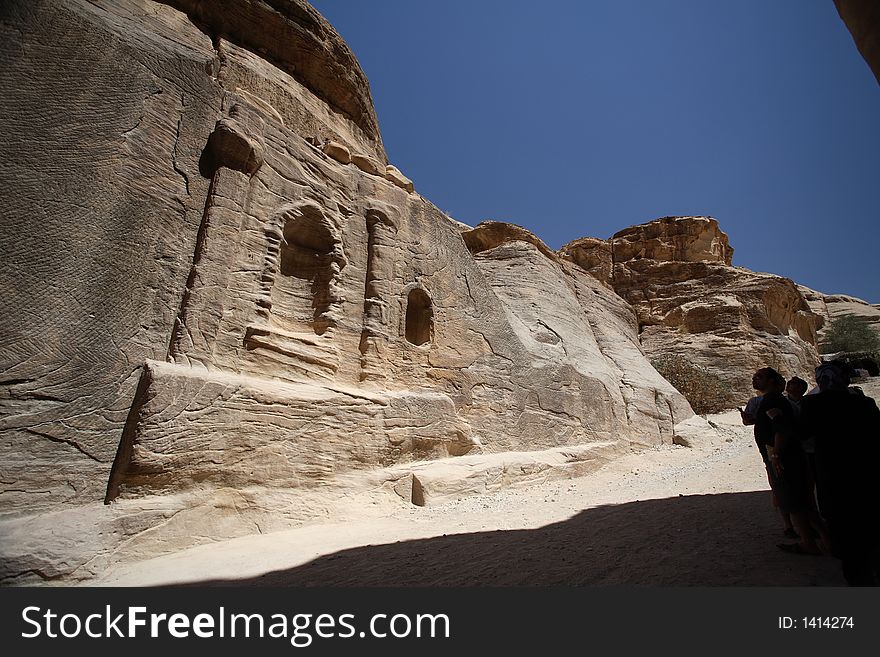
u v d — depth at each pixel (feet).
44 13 21.52
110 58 22.71
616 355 61.26
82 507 17.33
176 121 24.56
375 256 33.32
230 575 15.35
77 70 21.52
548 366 45.09
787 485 13.91
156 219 22.43
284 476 22.95
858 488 10.12
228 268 24.39
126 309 20.51
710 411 71.46
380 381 30.86
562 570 13.44
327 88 45.52
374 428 27.91
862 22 9.34
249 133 26.84
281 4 41.50
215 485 20.54
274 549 18.29
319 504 23.34
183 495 19.44
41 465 17.01
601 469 42.29
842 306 141.38
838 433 10.61
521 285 55.93
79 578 14.99
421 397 31.86
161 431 19.20
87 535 16.05
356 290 31.94
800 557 13.25
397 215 35.86
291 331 28.45
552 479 36.50
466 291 40.40
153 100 23.73
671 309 93.86
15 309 17.57
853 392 11.16
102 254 20.15
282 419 23.52
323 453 24.89
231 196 25.38
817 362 89.81
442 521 23.27
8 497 16.14
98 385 18.94
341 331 29.94
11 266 17.81
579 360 50.88
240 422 21.88
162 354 21.33
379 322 31.91
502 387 39.60
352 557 16.93
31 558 14.49
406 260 35.73
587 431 46.01
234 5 39.04
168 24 34.09
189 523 18.94
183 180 24.09
